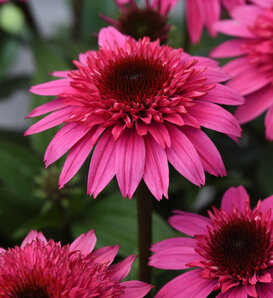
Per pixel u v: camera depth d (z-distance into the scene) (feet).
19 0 2.22
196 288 1.55
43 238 1.56
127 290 1.48
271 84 1.85
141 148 1.55
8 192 2.02
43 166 2.04
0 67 2.81
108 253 1.53
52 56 2.10
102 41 1.72
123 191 1.53
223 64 2.01
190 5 2.06
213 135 2.17
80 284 1.43
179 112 1.56
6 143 2.04
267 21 1.88
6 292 1.43
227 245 1.57
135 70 1.61
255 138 2.13
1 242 1.98
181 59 1.68
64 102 1.60
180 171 1.53
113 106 1.57
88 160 2.07
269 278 1.53
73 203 1.95
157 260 1.59
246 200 1.64
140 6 2.09
